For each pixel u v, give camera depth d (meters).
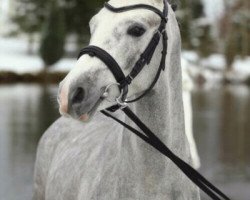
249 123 22.12
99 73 3.89
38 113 24.64
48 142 6.45
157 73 4.18
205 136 18.39
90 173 4.80
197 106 30.11
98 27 4.05
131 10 4.06
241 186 11.38
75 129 6.16
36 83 48.25
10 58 58.28
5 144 16.19
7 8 82.44
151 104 4.28
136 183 4.26
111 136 4.86
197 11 76.94
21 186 11.39
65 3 65.25
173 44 4.38
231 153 15.14
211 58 70.44
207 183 4.49
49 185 5.73
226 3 74.75
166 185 4.28
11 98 32.38
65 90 3.82
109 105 4.01
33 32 69.00
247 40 72.25
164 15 4.18
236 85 53.69
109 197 4.38
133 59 4.03
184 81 10.77
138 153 4.25
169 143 4.36
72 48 68.38
